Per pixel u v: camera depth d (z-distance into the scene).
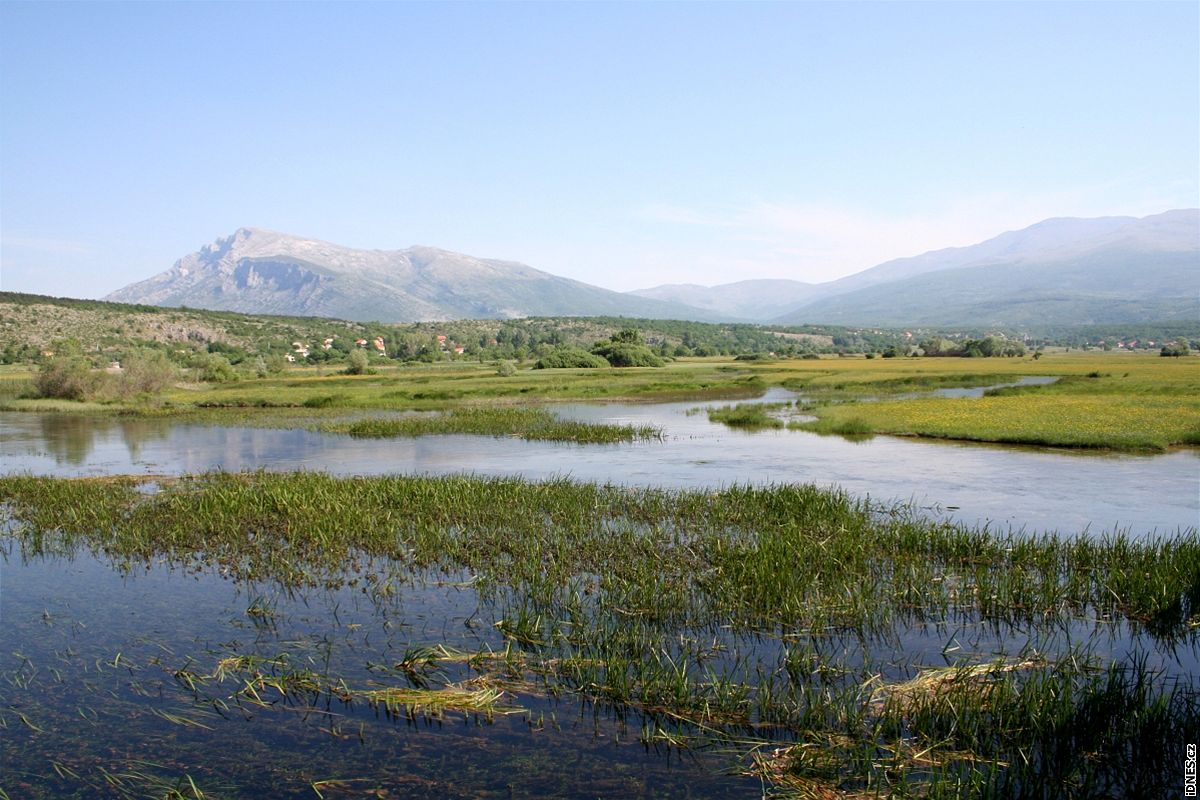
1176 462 28.03
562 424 41.75
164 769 8.30
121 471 29.47
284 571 15.09
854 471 27.00
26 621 12.72
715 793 7.73
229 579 14.86
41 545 17.48
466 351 175.50
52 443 38.41
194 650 11.50
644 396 64.25
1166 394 52.50
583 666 10.39
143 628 12.39
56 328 123.44
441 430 41.09
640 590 13.18
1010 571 14.04
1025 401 48.41
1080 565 14.62
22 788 7.96
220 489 22.14
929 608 12.69
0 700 9.95
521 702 9.70
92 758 8.55
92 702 9.88
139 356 69.94
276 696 9.97
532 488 22.06
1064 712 8.41
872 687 9.74
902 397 60.06
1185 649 11.00
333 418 49.47
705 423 44.06
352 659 11.10
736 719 9.08
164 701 9.88
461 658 10.88
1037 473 26.14
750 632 11.77
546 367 112.25
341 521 18.34
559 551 15.77
